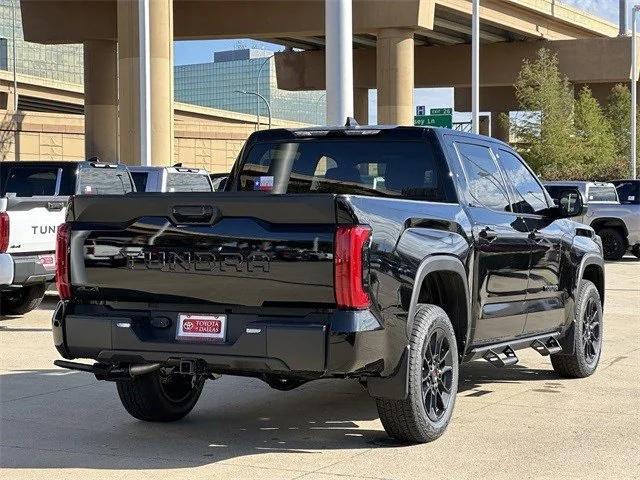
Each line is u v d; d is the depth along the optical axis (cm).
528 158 5856
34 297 1393
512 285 796
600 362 1041
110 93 5538
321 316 601
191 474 605
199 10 5191
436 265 671
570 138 5853
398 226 636
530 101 5812
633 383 920
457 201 750
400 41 4988
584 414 779
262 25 5128
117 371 648
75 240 657
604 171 5906
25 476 603
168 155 3753
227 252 614
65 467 623
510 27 6059
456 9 5441
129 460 639
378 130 786
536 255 835
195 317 627
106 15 5331
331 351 592
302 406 815
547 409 798
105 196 645
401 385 638
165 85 3731
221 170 7881
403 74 5000
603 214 2706
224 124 7825
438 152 762
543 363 1030
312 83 6806
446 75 6750
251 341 605
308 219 599
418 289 648
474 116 3491
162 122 3731
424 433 668
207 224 620
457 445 675
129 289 645
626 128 6694
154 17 3697
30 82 10162
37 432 720
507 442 685
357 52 6806
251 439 698
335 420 760
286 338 596
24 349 1104
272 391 883
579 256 923
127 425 744
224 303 620
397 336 630
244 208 610
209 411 796
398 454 652
